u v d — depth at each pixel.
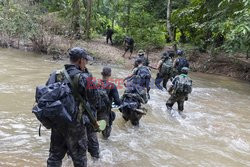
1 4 17.25
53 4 23.36
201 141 6.70
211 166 5.52
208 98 10.97
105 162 5.21
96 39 23.50
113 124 7.18
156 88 11.34
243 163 5.77
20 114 7.04
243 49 15.64
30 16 16.92
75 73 3.87
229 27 14.05
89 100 4.02
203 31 19.31
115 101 5.80
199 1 18.80
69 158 5.12
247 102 10.90
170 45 22.27
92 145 5.12
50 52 16.09
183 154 5.93
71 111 3.72
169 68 10.70
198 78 15.19
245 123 8.30
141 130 7.01
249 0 12.35
